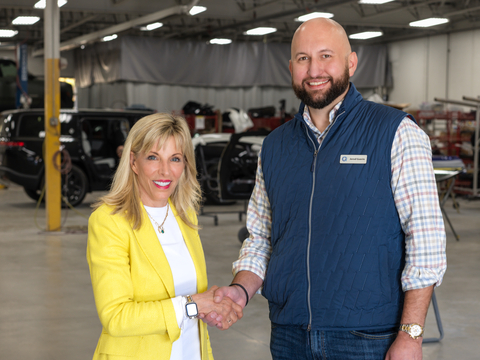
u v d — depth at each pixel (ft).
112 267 4.92
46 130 22.94
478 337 11.39
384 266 5.16
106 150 29.63
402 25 46.24
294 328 5.47
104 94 58.03
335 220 5.23
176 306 4.92
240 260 5.92
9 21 51.55
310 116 5.67
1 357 10.21
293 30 54.49
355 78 55.47
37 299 13.93
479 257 19.21
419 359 4.86
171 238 5.42
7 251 19.63
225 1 43.09
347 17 44.80
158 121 5.19
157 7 41.14
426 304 4.92
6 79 46.70
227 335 11.46
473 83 46.60
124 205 5.11
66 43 56.29
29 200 34.63
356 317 5.15
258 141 25.57
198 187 5.76
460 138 37.88
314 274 5.28
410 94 53.42
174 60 55.21
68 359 10.16
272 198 5.74
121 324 4.75
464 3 44.21
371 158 5.16
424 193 4.95
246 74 57.26
